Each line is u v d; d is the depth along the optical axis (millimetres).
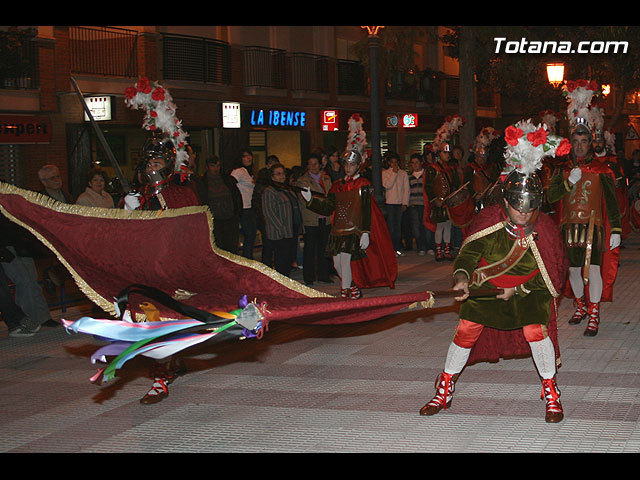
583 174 8477
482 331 6031
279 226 11984
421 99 33938
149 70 22125
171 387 6926
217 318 4848
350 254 10555
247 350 8180
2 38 17781
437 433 5570
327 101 28469
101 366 7699
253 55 25531
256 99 25844
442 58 35219
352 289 11086
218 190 12844
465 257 5480
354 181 10555
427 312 9922
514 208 5371
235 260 6141
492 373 7016
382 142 32406
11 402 6664
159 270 5875
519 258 5512
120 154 22031
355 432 5648
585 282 8289
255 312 4742
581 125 8398
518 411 5973
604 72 26000
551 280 5598
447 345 8195
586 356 7598
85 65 20781
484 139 14367
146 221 5816
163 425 5941
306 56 27688
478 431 5578
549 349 5695
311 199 10562
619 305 10086
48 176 9609
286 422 5918
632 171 19641
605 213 8539
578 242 8477
